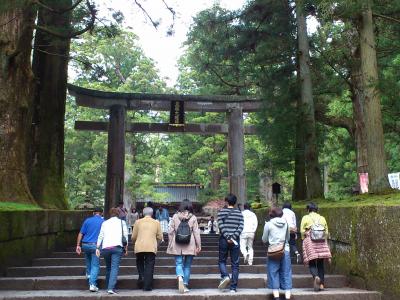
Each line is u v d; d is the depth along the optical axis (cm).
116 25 1163
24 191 1005
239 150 1991
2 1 817
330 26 1320
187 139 3241
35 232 921
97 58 3419
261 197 3172
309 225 720
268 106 1437
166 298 656
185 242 702
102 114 3161
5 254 795
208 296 662
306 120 1245
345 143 1872
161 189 3634
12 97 1009
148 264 721
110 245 694
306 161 1235
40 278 765
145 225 733
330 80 1470
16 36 1009
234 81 2070
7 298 641
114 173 1912
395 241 617
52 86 1405
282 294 676
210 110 2031
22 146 1028
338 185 2678
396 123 1381
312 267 710
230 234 698
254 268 885
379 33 1207
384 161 831
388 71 1340
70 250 1077
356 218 734
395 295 612
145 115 2995
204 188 3491
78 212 1265
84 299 650
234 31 1514
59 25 1256
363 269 707
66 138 3047
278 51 1467
